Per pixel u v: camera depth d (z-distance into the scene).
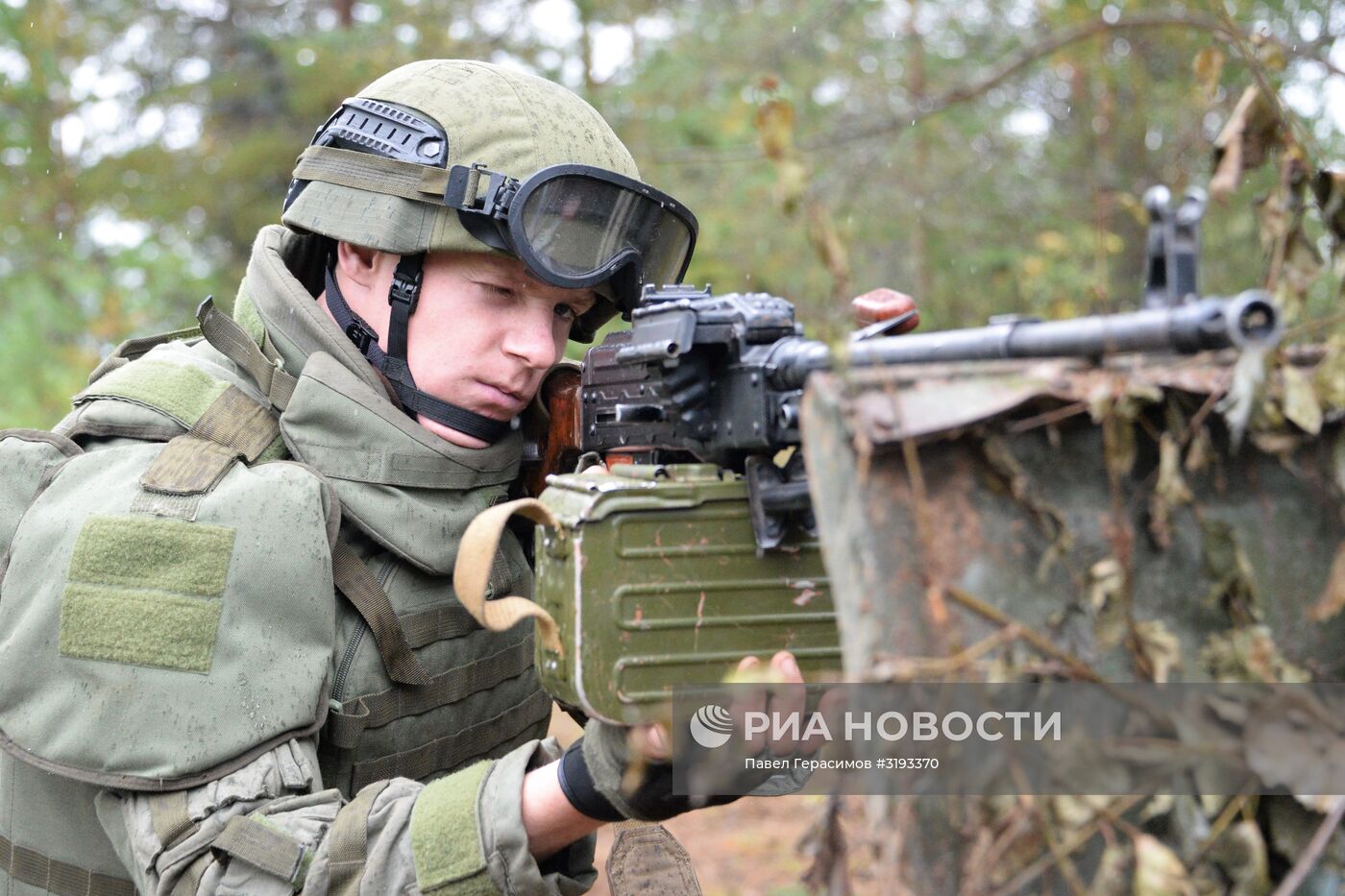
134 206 8.86
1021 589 1.31
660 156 6.54
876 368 1.32
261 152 9.69
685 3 8.09
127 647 1.88
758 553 1.69
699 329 1.65
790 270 6.59
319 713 1.98
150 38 10.27
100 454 2.05
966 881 1.27
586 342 2.58
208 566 1.92
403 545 2.12
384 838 1.78
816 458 1.31
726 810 5.65
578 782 1.73
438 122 2.18
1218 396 1.32
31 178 8.16
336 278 2.34
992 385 1.28
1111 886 1.29
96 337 7.51
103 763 1.86
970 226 6.85
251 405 2.14
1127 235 6.07
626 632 1.66
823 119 7.12
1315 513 1.39
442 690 2.21
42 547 1.95
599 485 1.68
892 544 1.28
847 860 1.40
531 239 2.11
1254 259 5.07
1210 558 1.36
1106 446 1.34
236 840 1.80
